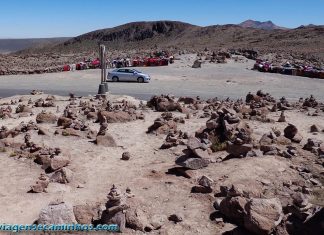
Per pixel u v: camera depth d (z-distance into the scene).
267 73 56.34
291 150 15.17
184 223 10.03
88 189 12.17
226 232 9.70
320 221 9.27
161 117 21.53
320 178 13.21
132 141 17.77
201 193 11.64
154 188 12.09
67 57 84.56
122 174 13.54
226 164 13.70
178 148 16.41
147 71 58.09
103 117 21.08
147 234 9.57
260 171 13.02
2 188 12.11
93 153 15.74
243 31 183.25
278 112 25.16
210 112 23.45
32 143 15.97
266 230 9.15
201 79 49.09
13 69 58.50
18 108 25.17
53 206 9.85
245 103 28.03
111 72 47.53
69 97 32.53
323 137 18.62
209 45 131.25
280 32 150.75
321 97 36.03
